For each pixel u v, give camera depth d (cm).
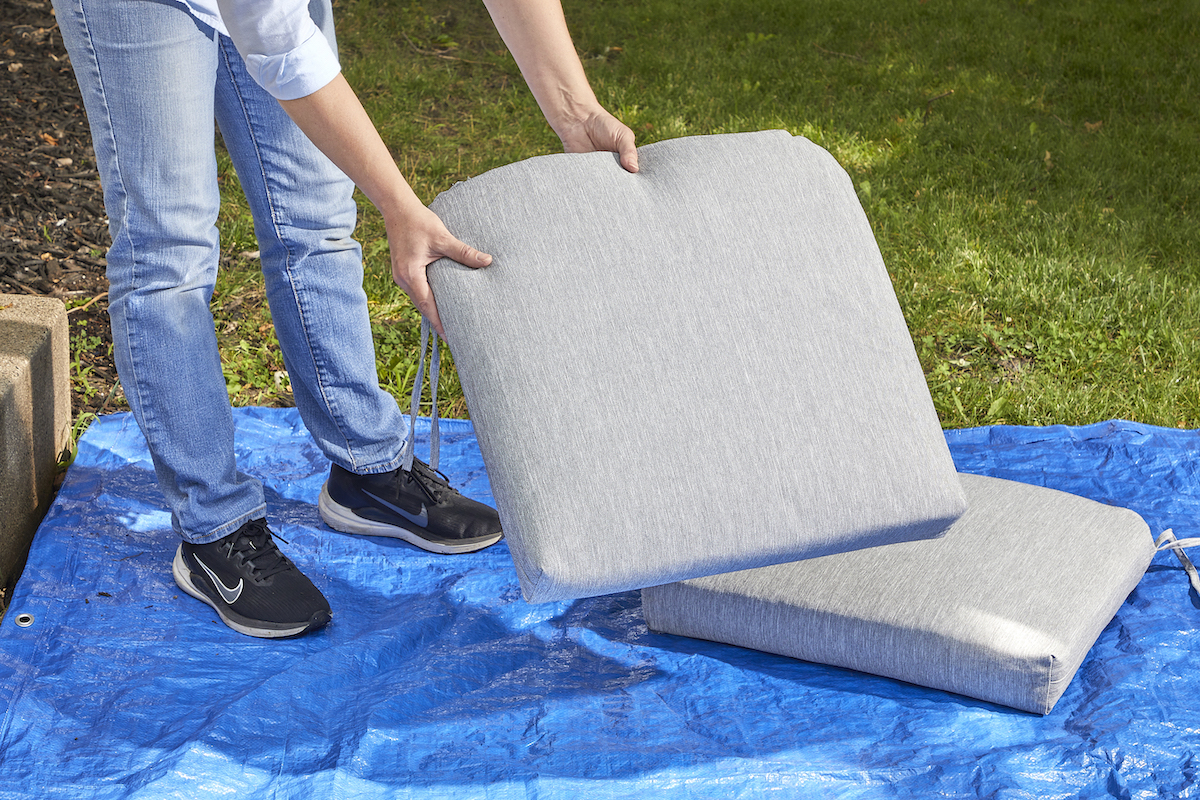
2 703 193
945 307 404
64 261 401
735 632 221
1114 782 175
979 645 196
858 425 179
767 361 178
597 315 175
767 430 176
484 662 218
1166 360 370
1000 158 560
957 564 214
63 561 241
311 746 186
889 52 747
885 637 205
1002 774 177
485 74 673
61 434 290
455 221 182
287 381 350
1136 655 210
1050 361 369
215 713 192
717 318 178
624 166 191
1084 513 231
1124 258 440
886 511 178
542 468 169
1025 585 207
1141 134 608
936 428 184
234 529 230
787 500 175
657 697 204
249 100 226
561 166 187
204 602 234
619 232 180
